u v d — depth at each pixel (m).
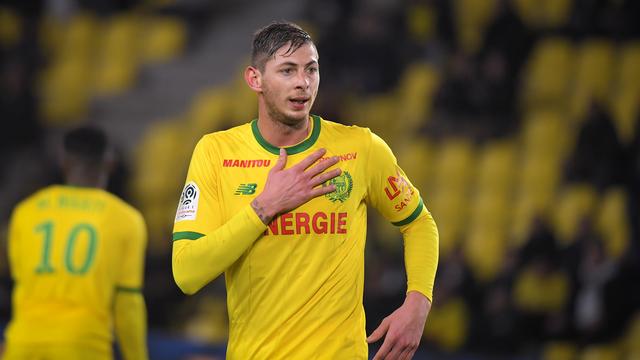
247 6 48.03
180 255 11.27
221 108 43.62
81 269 16.12
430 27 41.62
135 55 48.50
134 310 16.39
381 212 12.18
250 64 11.56
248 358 11.46
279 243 11.24
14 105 42.84
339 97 37.91
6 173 42.25
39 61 44.75
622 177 34.38
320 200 11.30
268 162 11.52
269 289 11.32
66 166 16.70
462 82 37.97
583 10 40.12
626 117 38.19
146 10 49.97
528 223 32.03
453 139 38.50
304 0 45.62
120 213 16.52
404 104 40.09
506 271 30.64
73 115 46.72
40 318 16.05
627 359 28.80
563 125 38.28
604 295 28.92
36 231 16.30
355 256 11.52
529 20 41.22
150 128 45.34
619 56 39.88
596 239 29.66
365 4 41.44
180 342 25.36
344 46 39.78
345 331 11.36
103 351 16.28
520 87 38.03
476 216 37.19
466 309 30.80
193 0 49.06
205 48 47.75
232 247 10.91
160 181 42.12
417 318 11.60
